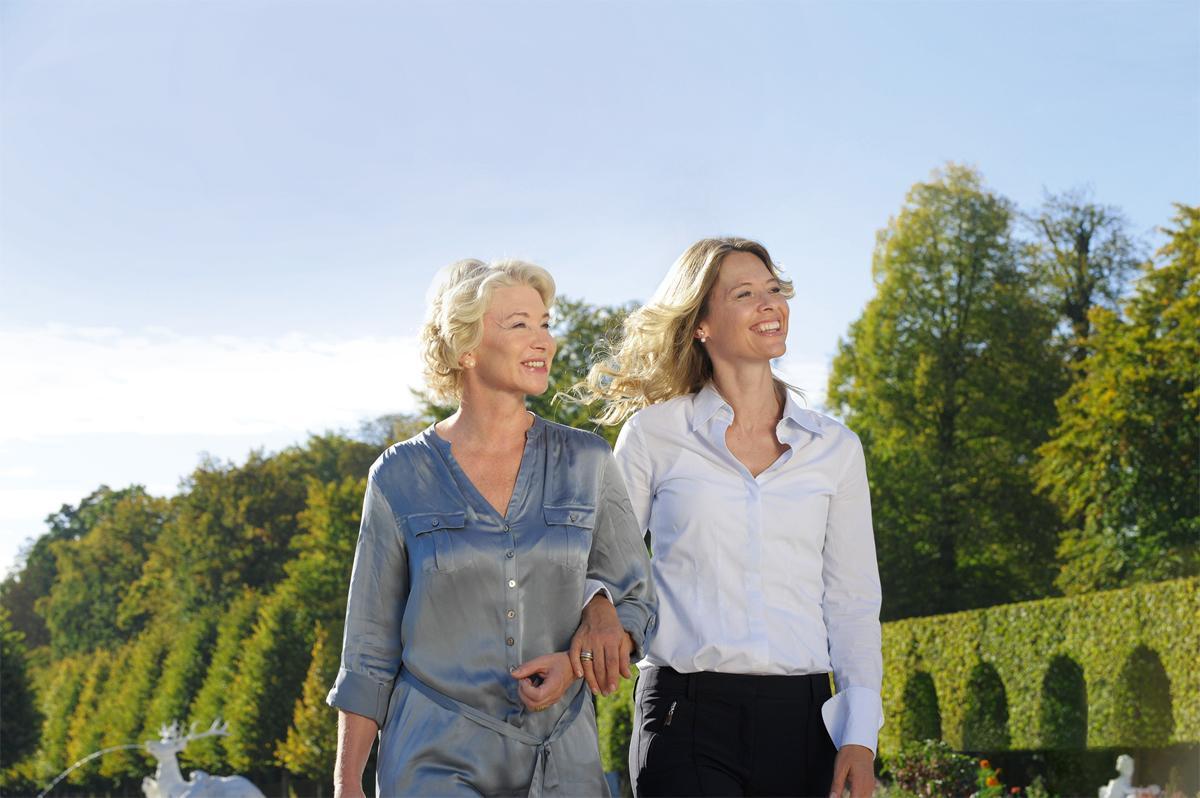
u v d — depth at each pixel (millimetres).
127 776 34781
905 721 18547
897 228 28859
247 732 29609
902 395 28141
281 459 34656
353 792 2766
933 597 27078
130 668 35406
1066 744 16531
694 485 3463
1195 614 14930
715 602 3365
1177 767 15305
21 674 32688
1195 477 25109
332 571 29797
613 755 18906
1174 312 25656
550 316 2928
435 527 2777
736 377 3598
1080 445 26156
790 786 3303
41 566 37469
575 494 2859
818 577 3479
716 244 3672
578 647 2768
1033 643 16891
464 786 2709
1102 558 25609
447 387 2943
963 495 27328
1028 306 28094
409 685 2791
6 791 31984
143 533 36656
